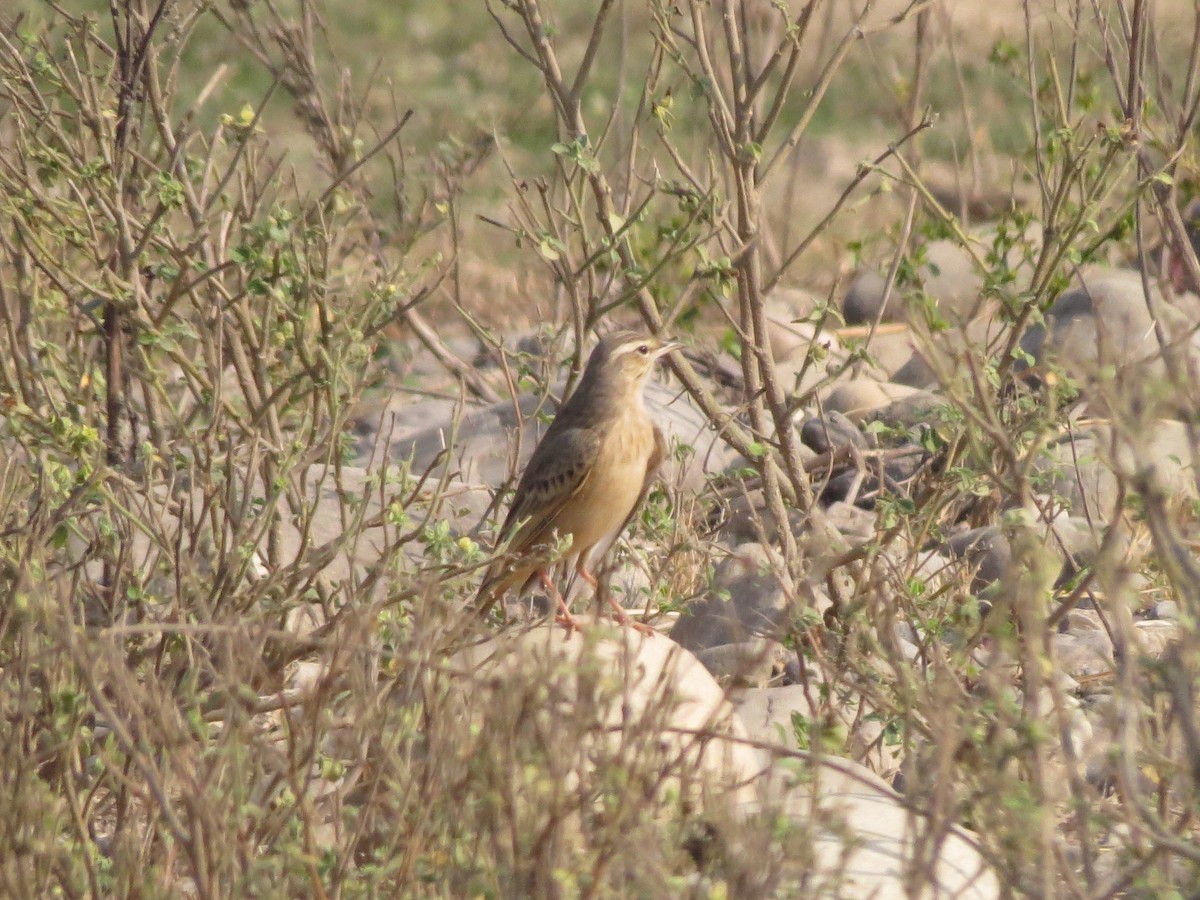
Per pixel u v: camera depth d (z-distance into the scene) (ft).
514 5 42.73
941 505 39.96
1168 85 50.31
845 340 51.24
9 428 36.17
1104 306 53.52
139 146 42.83
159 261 41.06
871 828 28.58
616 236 39.55
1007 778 24.91
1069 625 41.60
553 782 23.07
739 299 43.42
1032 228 70.08
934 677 32.89
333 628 34.14
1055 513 41.32
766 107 103.91
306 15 54.65
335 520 44.60
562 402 43.62
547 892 22.90
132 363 41.06
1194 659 26.22
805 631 34.91
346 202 43.06
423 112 104.68
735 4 45.78
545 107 105.29
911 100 63.46
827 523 41.45
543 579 37.32
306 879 25.72
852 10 59.21
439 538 34.14
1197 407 28.45
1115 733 27.22
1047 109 50.49
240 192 43.75
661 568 41.93
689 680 32.60
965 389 33.04
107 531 34.45
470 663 29.17
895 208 87.61
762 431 43.93
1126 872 25.14
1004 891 24.70
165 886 26.17
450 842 24.53
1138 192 39.40
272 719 33.19
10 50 41.37
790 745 32.78
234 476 39.81
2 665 30.91
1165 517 24.43
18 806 25.88
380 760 25.75
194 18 44.34
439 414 58.75
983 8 105.40
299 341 36.58
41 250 38.50
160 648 32.73
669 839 24.02
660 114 41.75
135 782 28.22
